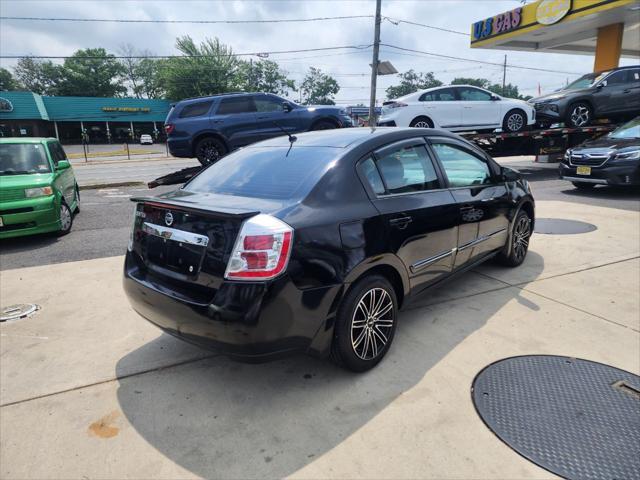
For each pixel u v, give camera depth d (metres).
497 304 3.99
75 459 2.26
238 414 2.59
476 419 2.47
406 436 2.36
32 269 5.32
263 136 11.07
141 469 2.19
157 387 2.87
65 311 4.06
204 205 2.62
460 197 3.72
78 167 23.55
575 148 9.84
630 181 8.59
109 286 4.69
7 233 6.31
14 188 6.37
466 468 2.13
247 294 2.33
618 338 3.35
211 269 2.46
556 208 8.08
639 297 4.09
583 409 2.53
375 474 2.12
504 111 12.21
